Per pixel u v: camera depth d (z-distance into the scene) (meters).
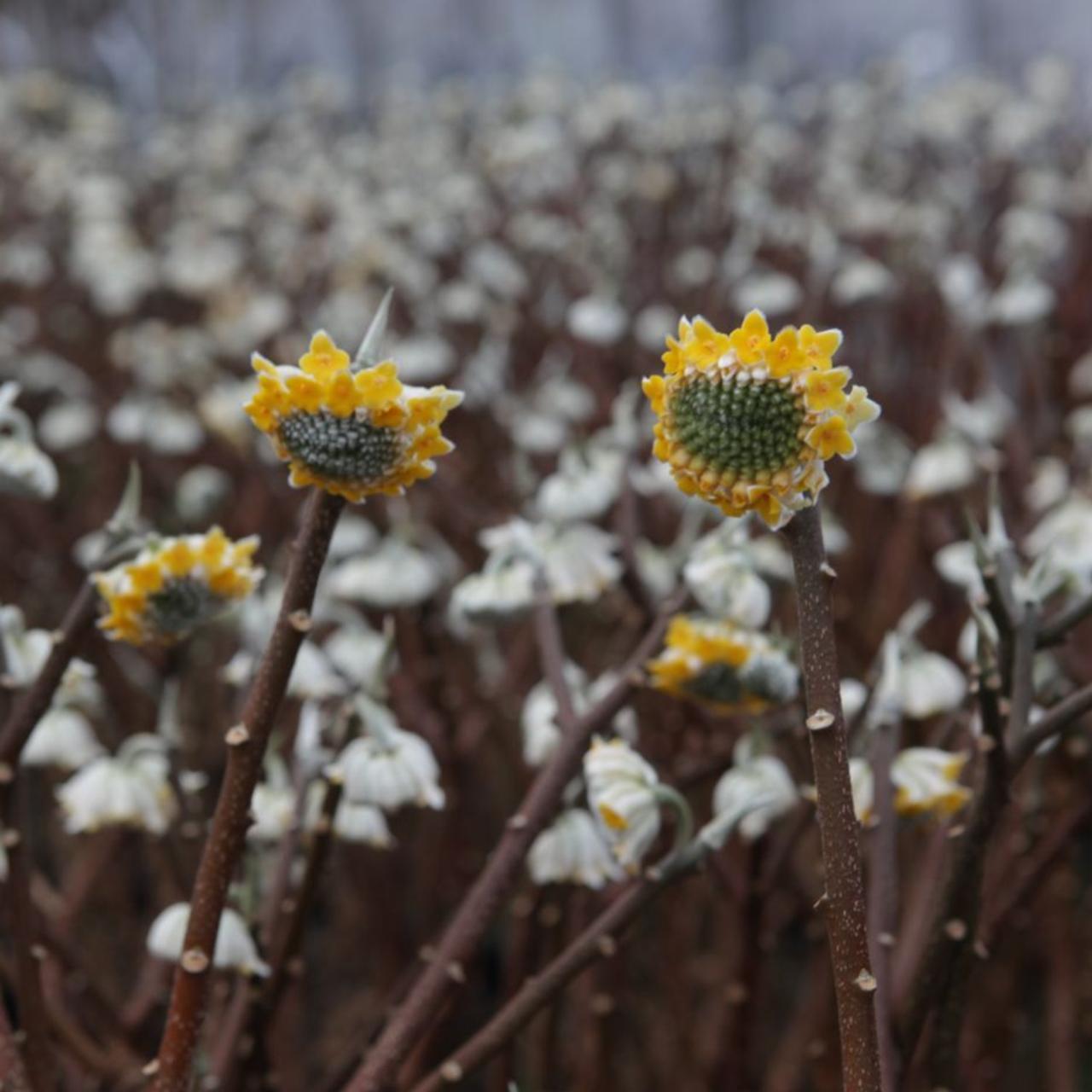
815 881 3.78
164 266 6.38
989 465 3.55
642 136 7.87
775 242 6.11
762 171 7.07
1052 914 3.64
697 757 2.95
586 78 10.82
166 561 1.69
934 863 2.04
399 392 1.37
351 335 5.33
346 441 1.37
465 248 6.48
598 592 2.44
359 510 4.11
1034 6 10.61
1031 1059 4.05
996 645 1.91
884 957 1.84
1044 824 2.96
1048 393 5.20
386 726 1.96
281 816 2.11
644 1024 3.88
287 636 1.48
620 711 2.17
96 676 4.20
